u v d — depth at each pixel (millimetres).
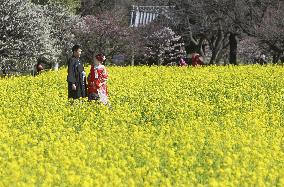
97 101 36844
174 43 118250
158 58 116750
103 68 38125
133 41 112312
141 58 119375
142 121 32875
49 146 24922
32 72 82938
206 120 32406
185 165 22281
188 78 55156
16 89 48125
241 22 88375
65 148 24484
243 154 23859
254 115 33875
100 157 22875
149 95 43469
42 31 75562
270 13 86938
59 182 20000
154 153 24031
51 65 98375
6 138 26219
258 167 21781
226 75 56906
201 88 47438
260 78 53969
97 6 137875
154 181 20109
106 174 20641
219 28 94250
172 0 100562
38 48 75000
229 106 36906
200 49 110188
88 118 31891
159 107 36844
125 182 20156
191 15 99188
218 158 23359
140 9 134000
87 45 108500
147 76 57688
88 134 27719
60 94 45125
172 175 21094
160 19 118438
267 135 28703
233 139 26922
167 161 22984
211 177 21125
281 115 35812
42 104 37844
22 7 74625
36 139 26547
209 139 26672
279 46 87062
